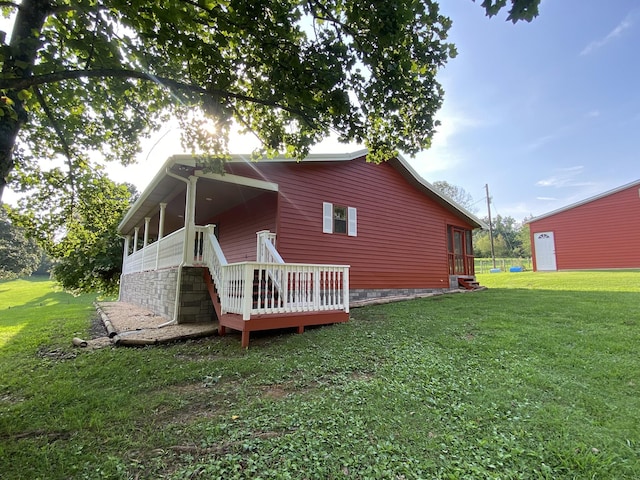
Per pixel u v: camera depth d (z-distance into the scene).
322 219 9.53
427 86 3.92
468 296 10.24
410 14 3.19
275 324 5.66
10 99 2.94
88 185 7.02
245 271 5.49
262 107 5.12
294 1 3.47
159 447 2.55
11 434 2.79
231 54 4.13
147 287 10.57
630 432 2.63
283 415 3.00
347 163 10.35
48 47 3.52
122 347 5.48
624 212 17.27
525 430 2.69
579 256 18.53
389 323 6.54
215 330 6.22
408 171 11.67
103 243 9.31
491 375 3.86
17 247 34.03
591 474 2.16
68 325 8.39
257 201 9.66
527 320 6.30
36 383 3.98
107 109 4.93
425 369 4.09
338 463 2.30
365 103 4.02
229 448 2.52
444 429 2.74
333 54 3.63
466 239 14.88
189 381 3.93
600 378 3.65
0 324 9.09
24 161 5.78
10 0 3.39
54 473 2.25
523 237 45.31
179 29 3.32
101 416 3.05
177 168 7.02
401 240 11.59
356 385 3.66
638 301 7.43
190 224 7.28
